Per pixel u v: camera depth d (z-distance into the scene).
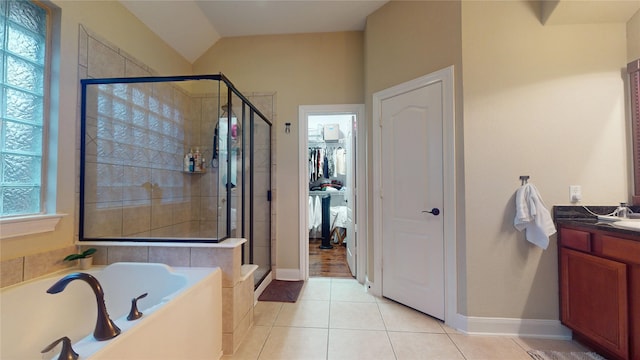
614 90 1.81
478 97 1.90
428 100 2.12
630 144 1.79
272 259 3.00
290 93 3.04
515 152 1.87
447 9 2.01
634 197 1.76
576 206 1.81
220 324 1.66
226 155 2.24
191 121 2.51
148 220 2.28
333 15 2.69
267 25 2.88
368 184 2.61
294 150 3.02
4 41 1.36
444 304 2.02
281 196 3.02
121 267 1.63
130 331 0.95
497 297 1.88
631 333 1.40
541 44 1.87
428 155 2.12
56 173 1.58
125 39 2.12
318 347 1.74
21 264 1.39
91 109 1.82
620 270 1.45
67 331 1.45
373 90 2.55
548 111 1.85
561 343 1.76
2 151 1.36
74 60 1.69
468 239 1.90
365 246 2.85
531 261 1.85
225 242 1.78
